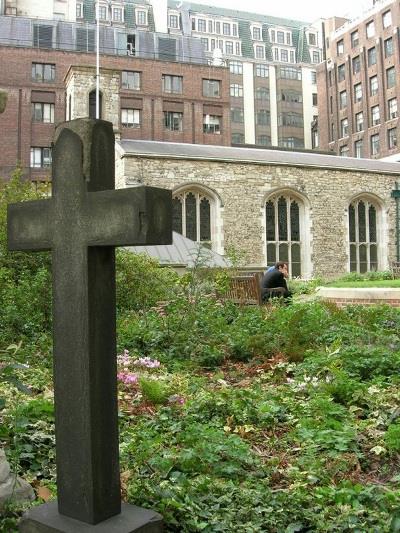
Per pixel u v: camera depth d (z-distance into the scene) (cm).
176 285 1070
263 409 491
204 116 5238
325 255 2886
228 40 8281
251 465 379
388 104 5756
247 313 1006
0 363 561
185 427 441
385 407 515
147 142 2914
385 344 779
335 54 6462
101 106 2755
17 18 5084
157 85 5081
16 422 382
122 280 1085
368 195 3009
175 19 7881
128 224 250
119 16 6800
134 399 527
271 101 8025
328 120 6600
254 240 2720
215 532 279
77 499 263
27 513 274
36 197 1188
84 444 260
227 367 724
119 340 780
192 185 2605
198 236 2647
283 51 8581
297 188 2819
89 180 265
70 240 269
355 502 314
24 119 4578
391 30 5675
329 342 795
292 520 298
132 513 270
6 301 851
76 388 263
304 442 423
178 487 317
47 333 823
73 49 5100
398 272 2822
